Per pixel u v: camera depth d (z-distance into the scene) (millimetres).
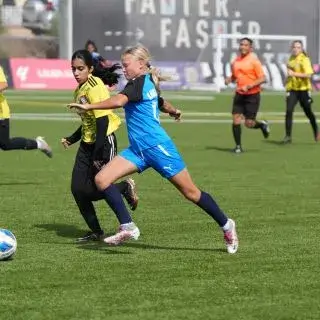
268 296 10242
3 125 19359
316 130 30766
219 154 26750
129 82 12242
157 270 11594
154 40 72562
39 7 71000
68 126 36031
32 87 63219
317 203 17469
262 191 19078
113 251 12914
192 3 73500
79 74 13172
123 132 33875
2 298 10148
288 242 13516
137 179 20828
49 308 9719
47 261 12172
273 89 68562
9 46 69875
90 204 13719
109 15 71875
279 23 76000
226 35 67250
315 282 10922
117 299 10102
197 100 55438
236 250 12742
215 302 9984
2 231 12289
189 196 12516
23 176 21469
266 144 30000
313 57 76188
